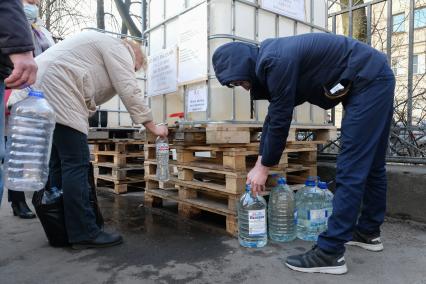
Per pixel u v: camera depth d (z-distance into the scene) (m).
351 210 1.84
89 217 2.30
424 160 2.90
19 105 1.95
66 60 2.18
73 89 2.17
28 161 1.95
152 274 1.90
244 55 1.96
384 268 1.94
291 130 2.79
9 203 3.71
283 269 1.95
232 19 2.61
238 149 2.45
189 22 2.79
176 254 2.18
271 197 2.55
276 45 1.86
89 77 2.24
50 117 1.96
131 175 4.48
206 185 2.69
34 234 2.64
